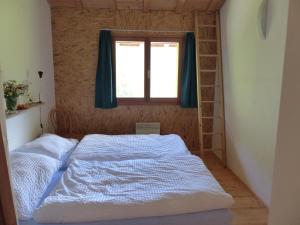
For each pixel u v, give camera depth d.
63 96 3.97
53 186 1.97
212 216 1.66
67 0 3.61
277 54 2.34
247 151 3.03
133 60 4.04
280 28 2.28
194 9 3.86
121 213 1.58
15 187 1.66
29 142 2.61
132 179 1.97
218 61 3.84
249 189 2.97
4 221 0.79
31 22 2.92
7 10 2.28
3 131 0.82
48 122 3.57
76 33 3.84
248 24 2.93
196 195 1.71
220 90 3.82
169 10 3.88
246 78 3.01
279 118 1.74
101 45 3.80
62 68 3.90
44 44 3.42
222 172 3.50
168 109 4.15
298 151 1.73
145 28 3.91
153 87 4.14
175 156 2.54
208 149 4.09
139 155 2.63
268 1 2.47
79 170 2.12
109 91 3.88
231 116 3.51
